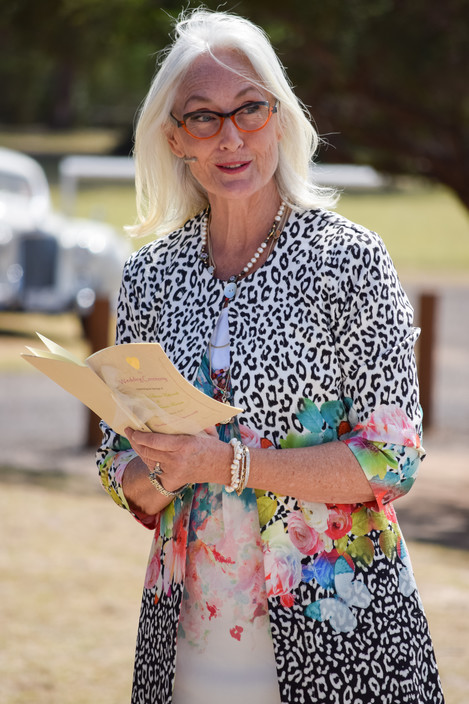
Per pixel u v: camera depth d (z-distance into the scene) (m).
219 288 4.97
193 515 4.89
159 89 5.04
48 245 31.08
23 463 18.64
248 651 4.78
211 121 4.87
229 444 4.59
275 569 4.68
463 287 50.44
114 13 14.50
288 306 4.73
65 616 10.49
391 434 4.55
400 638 4.68
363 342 4.58
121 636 10.01
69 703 8.38
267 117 4.88
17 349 30.94
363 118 16.72
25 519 14.45
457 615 10.46
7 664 9.18
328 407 4.68
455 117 16.02
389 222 78.69
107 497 16.27
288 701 4.62
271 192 5.03
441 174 17.19
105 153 104.56
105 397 4.38
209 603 4.83
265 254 4.94
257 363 4.71
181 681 4.89
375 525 4.77
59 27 15.52
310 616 4.64
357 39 14.23
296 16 13.91
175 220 5.49
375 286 4.59
